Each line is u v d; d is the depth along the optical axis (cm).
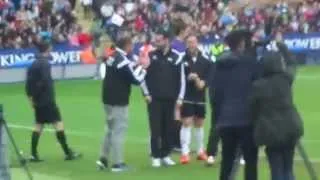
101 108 3538
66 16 5281
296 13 5941
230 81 1672
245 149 1681
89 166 2216
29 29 5056
